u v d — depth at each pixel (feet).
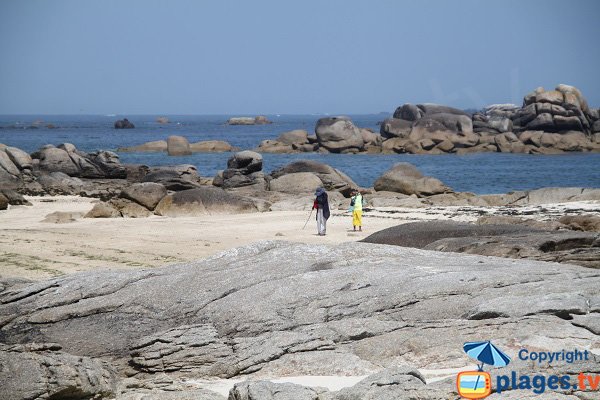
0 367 70.44
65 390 69.82
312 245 99.91
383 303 84.07
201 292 89.76
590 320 76.89
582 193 288.10
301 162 352.69
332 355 76.02
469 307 82.28
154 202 264.93
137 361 80.23
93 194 333.62
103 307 90.07
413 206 284.20
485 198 291.58
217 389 71.77
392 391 61.11
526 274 88.79
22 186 357.20
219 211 260.42
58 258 163.63
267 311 84.64
